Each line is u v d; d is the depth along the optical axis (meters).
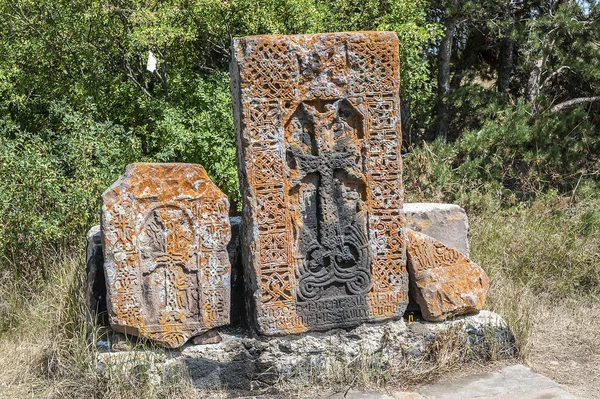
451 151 9.27
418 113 11.04
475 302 5.03
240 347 4.64
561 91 11.52
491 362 5.02
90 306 4.67
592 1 9.92
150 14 8.16
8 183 6.44
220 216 4.60
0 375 4.75
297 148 4.66
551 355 5.28
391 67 4.75
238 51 4.50
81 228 6.62
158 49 8.72
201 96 8.41
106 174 6.96
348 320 4.82
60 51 9.31
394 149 4.82
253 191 4.57
